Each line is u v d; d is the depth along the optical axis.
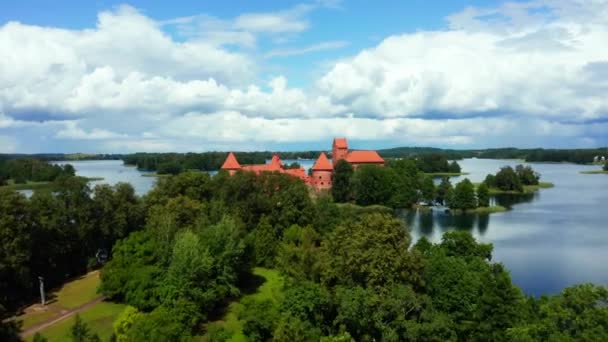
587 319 31.84
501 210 147.38
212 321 50.50
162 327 38.25
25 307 53.94
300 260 52.94
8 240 55.28
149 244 55.75
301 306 41.16
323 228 83.81
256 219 81.00
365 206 152.88
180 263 49.69
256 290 61.78
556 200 170.88
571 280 73.06
